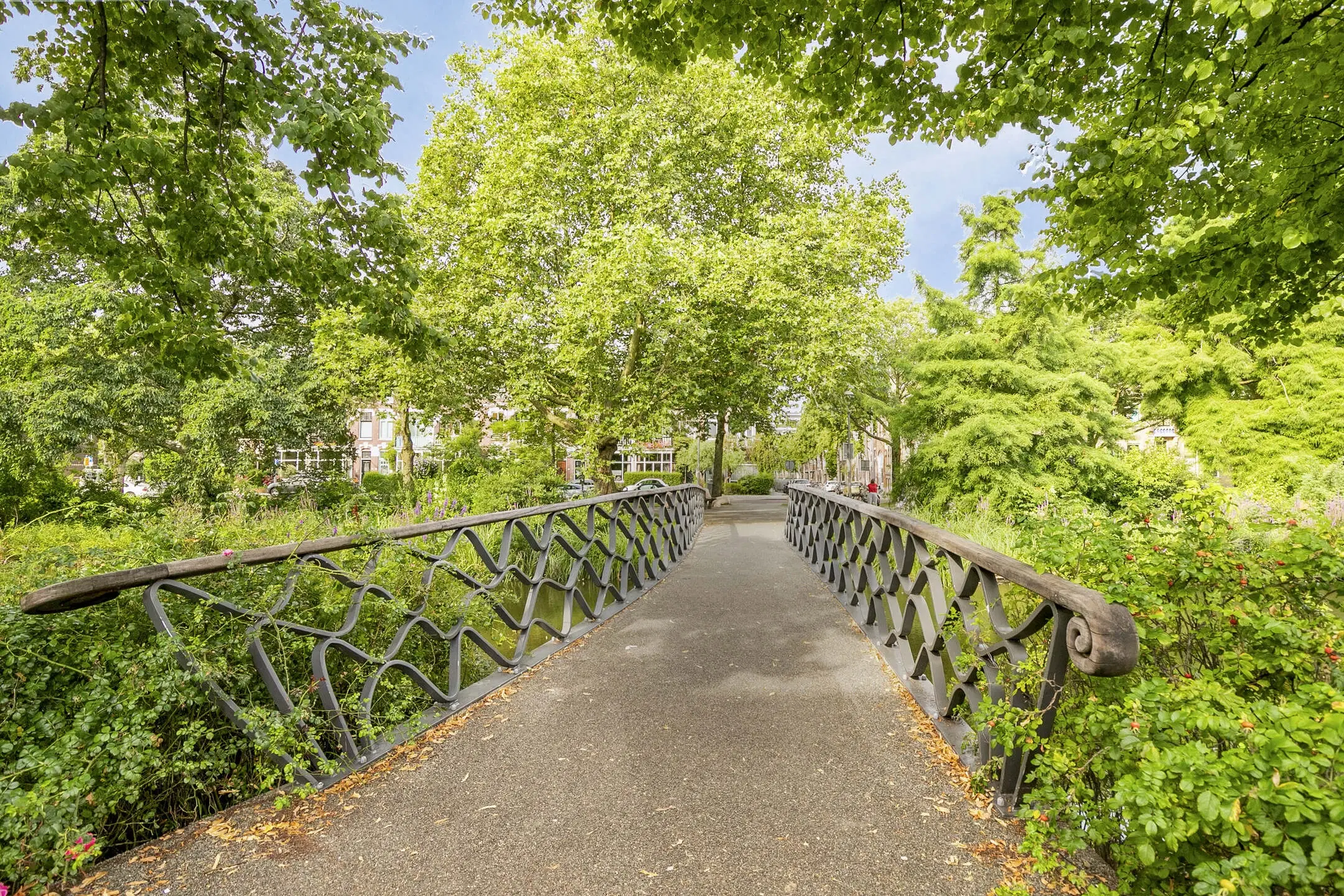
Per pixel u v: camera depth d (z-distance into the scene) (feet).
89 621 8.39
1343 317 45.70
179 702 7.98
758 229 51.16
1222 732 4.81
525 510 15.34
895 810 7.98
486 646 13.26
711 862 7.00
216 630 8.85
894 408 54.29
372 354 50.60
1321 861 3.86
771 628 17.75
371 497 29.68
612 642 16.44
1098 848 6.91
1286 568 7.34
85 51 14.93
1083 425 41.04
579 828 7.74
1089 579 8.29
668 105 48.34
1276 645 6.88
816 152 53.47
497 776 9.12
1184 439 49.44
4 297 55.52
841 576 22.74
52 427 53.26
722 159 52.54
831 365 48.65
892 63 13.79
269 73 14.75
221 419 61.46
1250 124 13.60
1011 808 7.65
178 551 12.57
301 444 69.92
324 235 16.71
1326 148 12.81
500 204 49.34
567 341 46.55
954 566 9.68
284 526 19.80
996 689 8.11
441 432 61.16
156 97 15.76
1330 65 11.48
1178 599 7.70
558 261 52.13
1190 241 15.37
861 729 10.63
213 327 18.76
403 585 14.17
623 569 22.44
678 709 11.66
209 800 8.63
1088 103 14.20
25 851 6.22
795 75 14.98
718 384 55.93
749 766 9.31
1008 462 41.32
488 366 53.93
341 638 9.76
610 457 56.95
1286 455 42.37
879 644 15.29
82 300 53.98
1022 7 11.84
